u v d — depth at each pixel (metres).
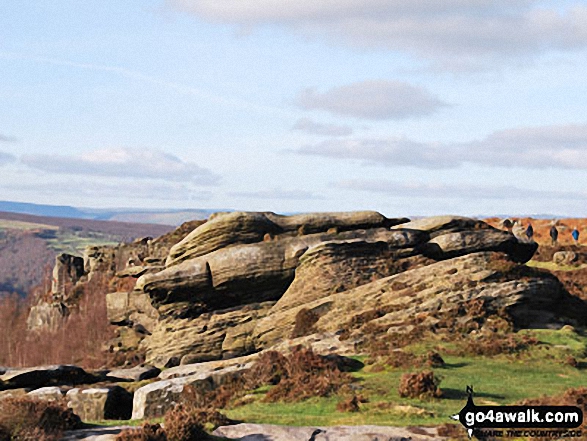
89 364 77.31
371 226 69.56
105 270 106.44
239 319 65.88
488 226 68.62
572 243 89.62
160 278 66.81
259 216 69.31
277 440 22.92
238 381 36.22
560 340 44.00
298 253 65.69
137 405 35.75
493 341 42.72
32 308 107.69
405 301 50.62
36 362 94.75
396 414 26.92
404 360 38.47
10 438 22.30
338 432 23.62
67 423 24.02
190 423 22.72
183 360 65.19
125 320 78.56
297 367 35.69
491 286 48.94
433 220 68.00
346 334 45.66
